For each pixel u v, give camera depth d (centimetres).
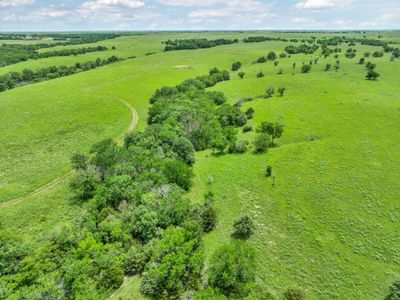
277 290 3091
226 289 3036
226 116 8369
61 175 5884
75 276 3000
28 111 9825
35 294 2800
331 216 4047
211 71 14788
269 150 6388
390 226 3784
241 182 5222
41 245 3619
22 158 6719
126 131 8362
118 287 3133
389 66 13812
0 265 3189
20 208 4719
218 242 3828
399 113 7794
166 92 10800
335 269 3256
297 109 8881
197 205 4306
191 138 7062
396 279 3061
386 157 5438
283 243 3703
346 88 10712
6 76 13925
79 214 4391
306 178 5003
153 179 4806
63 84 13300
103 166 5344
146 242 3728
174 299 2988
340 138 6519
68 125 8706
